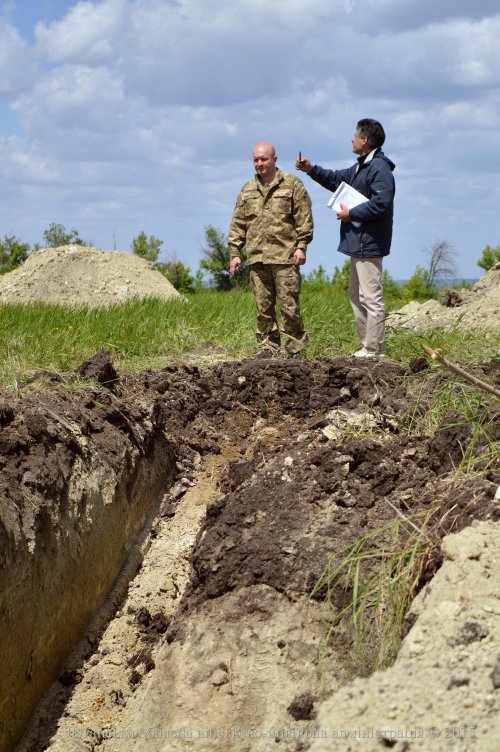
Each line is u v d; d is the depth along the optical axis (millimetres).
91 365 6680
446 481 4785
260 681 4168
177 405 7113
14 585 4500
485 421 5383
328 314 10445
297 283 8188
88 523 5414
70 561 5137
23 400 5812
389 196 7863
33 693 4695
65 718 4734
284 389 7363
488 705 2953
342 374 7289
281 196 8031
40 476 5098
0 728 4309
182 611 4645
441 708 2957
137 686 4980
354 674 4098
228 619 4422
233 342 9125
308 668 4156
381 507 4840
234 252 8430
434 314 12516
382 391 6836
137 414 6527
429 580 3994
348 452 5133
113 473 5867
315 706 4012
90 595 5383
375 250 8000
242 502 4992
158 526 6348
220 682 4176
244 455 6965
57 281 16875
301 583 4449
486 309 11828
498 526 3887
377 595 4242
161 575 5848
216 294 17406
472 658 3242
